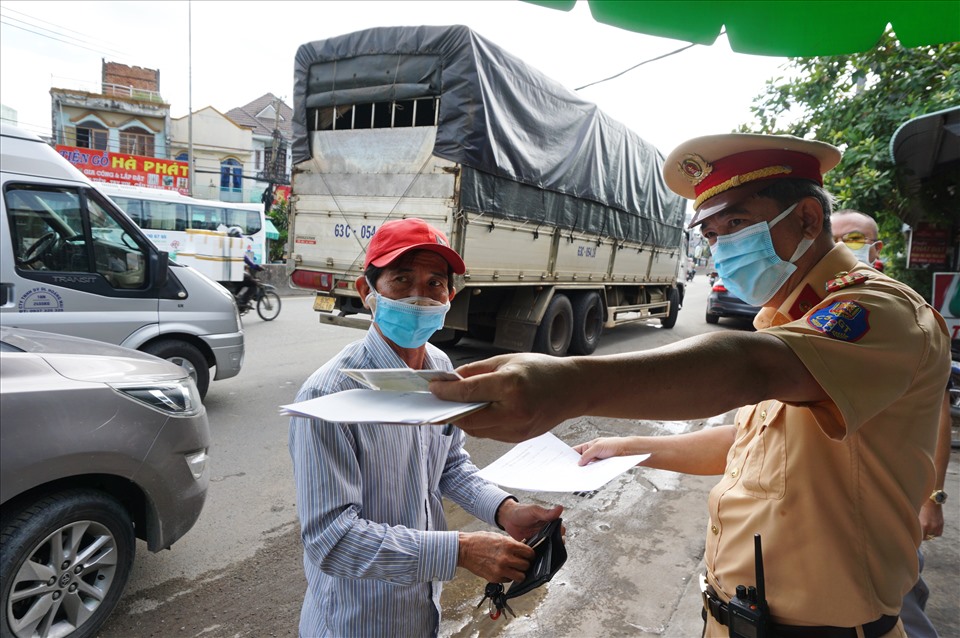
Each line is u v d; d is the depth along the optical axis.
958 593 2.57
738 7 1.21
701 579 1.24
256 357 7.15
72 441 2.01
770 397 0.71
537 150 6.27
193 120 24.12
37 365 2.06
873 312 0.79
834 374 0.73
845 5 1.21
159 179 20.98
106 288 4.10
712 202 1.07
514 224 6.17
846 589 0.95
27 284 3.72
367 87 5.71
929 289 5.56
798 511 0.98
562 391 0.58
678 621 2.40
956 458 4.30
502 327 6.93
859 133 5.57
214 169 24.81
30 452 1.90
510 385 0.55
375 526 1.12
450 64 5.24
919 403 0.90
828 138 5.83
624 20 1.17
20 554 1.92
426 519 1.33
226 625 2.34
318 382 1.20
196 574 2.67
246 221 15.84
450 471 1.52
